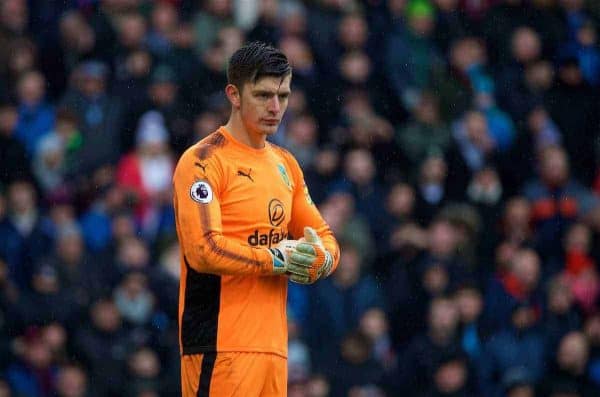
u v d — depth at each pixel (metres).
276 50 26.64
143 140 53.78
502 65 64.19
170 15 58.31
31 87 55.75
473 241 54.47
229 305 26.52
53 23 58.34
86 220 51.88
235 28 58.12
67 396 46.62
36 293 47.88
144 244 49.53
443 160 58.38
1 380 46.84
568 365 51.12
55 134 54.56
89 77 55.34
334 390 48.88
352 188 54.31
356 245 52.38
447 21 63.66
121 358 47.19
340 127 57.50
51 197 52.94
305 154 55.19
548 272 56.03
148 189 53.06
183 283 26.77
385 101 59.66
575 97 64.69
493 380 50.72
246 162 26.81
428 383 49.00
